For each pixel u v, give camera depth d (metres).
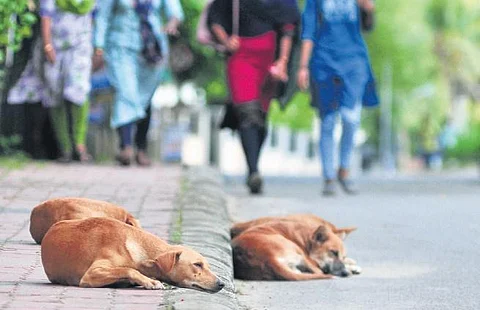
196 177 15.62
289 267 9.87
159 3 17.89
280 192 17.66
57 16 17.42
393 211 15.08
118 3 17.62
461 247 11.82
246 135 16.31
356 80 16.34
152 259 7.63
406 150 79.50
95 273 7.49
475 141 78.94
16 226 10.09
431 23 84.62
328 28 16.30
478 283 9.66
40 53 17.80
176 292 7.38
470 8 85.06
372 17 16.36
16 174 15.23
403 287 9.46
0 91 19.00
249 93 16.23
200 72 31.48
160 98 38.06
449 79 87.38
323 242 10.10
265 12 16.17
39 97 17.83
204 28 16.44
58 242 7.64
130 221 9.03
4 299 7.07
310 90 16.62
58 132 18.08
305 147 60.47
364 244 11.97
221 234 10.09
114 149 25.92
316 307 8.53
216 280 7.61
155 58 17.83
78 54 17.47
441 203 16.56
